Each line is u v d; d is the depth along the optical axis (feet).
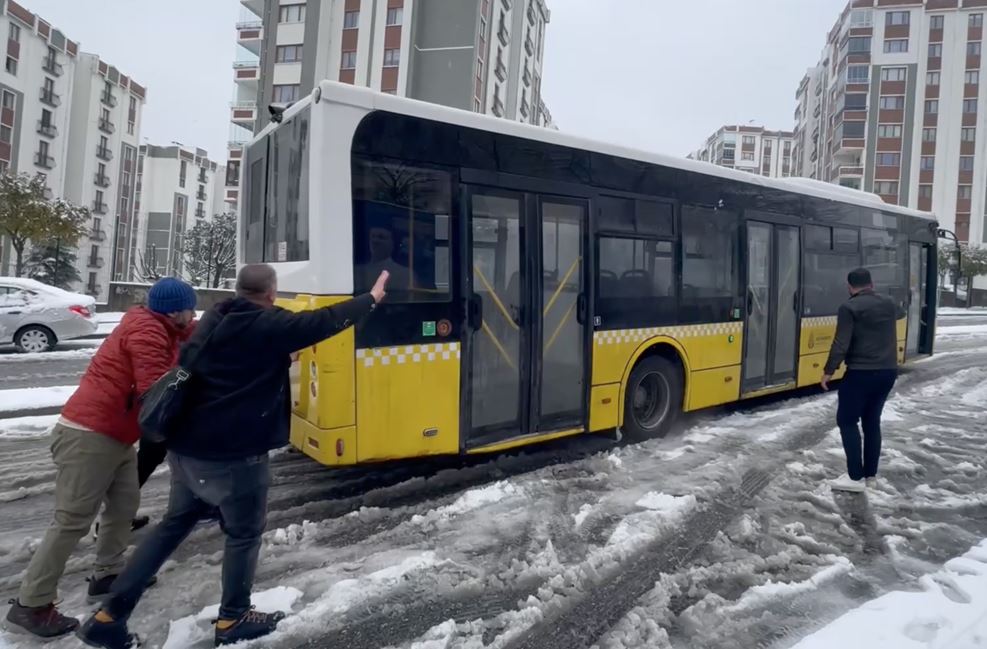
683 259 23.36
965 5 194.49
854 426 18.40
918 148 199.21
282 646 10.62
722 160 382.22
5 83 154.40
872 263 33.81
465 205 17.42
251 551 10.43
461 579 12.91
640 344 21.93
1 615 11.48
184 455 9.78
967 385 36.01
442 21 115.44
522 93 147.33
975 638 10.69
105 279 202.28
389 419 16.17
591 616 11.75
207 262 123.65
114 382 10.68
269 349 9.86
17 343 45.39
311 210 15.44
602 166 20.65
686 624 11.50
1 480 18.48
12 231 78.38
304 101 16.35
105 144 202.49
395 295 16.24
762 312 26.94
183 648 10.51
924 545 15.08
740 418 26.81
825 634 10.82
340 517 15.90
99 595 11.99
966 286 156.97
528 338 18.80
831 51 229.25
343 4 116.67
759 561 13.91
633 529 15.23
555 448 22.21
